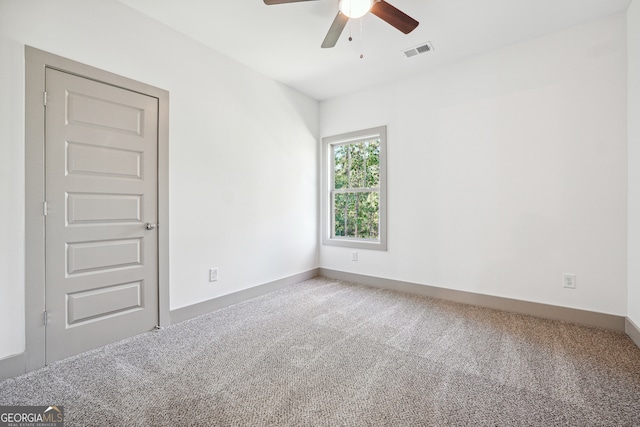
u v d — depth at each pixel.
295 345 2.15
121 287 2.25
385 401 1.52
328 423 1.36
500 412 1.43
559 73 2.56
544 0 2.18
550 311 2.62
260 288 3.38
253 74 3.28
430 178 3.29
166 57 2.50
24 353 1.79
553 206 2.60
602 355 1.97
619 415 1.40
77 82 2.01
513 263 2.80
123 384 1.67
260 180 3.39
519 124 2.75
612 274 2.37
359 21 2.42
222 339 2.25
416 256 3.40
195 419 1.39
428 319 2.64
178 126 2.59
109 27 2.15
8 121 1.73
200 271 2.78
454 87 3.12
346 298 3.26
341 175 4.22
